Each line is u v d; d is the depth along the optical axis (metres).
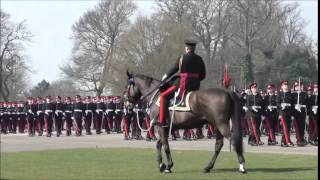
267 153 43.25
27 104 83.25
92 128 94.88
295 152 44.38
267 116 53.31
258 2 125.94
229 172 31.47
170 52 119.44
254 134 53.09
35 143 59.66
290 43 139.50
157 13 124.56
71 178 29.45
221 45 129.12
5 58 155.12
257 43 129.00
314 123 52.56
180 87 31.64
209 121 30.56
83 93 154.88
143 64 122.75
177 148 49.59
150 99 33.56
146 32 122.88
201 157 40.50
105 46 147.38
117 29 145.75
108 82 132.62
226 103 29.88
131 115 66.25
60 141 63.44
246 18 125.56
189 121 31.30
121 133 80.25
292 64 125.69
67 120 78.31
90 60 149.88
